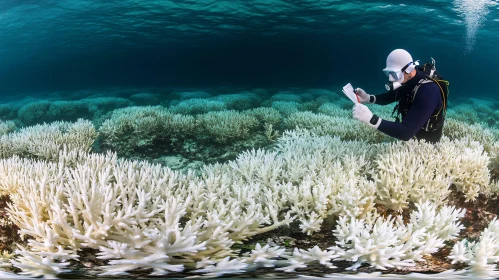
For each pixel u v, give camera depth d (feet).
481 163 11.22
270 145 22.66
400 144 13.01
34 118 44.39
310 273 6.57
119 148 21.57
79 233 6.49
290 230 8.70
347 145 14.98
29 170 10.12
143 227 6.61
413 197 9.78
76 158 13.33
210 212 7.36
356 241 6.81
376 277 6.45
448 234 7.88
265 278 6.33
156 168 10.40
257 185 9.40
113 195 7.48
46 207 7.32
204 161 20.15
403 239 7.45
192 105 40.57
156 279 6.17
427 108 10.14
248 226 7.90
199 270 6.37
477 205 10.96
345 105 52.34
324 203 8.45
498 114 54.29
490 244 7.09
